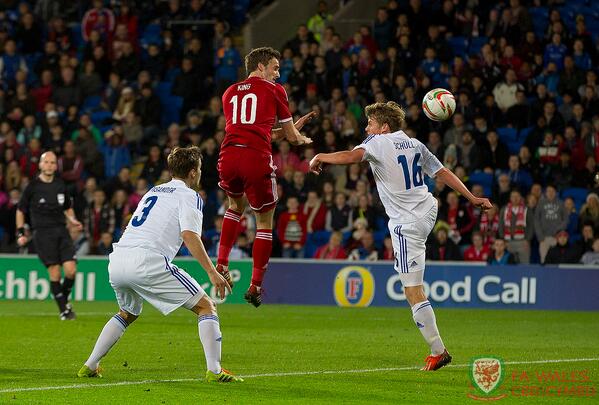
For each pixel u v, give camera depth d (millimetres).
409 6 74125
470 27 74750
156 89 75875
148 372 27109
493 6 75938
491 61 69688
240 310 53688
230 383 25016
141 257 24422
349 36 79688
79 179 66750
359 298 57562
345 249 59969
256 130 28016
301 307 56188
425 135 67062
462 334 40781
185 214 24312
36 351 32188
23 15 79125
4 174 67000
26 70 77250
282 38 81438
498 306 57219
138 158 71875
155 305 24781
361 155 27625
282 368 28469
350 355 32000
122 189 64000
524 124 67750
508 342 37250
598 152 64688
